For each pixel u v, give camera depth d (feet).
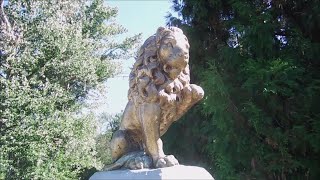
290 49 22.88
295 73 20.85
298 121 21.47
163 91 7.86
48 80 30.91
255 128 21.56
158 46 8.03
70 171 32.96
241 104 22.59
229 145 23.21
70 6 34.47
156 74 7.92
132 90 8.25
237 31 24.49
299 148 21.70
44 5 31.42
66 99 31.30
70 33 33.01
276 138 21.21
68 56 33.22
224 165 23.20
